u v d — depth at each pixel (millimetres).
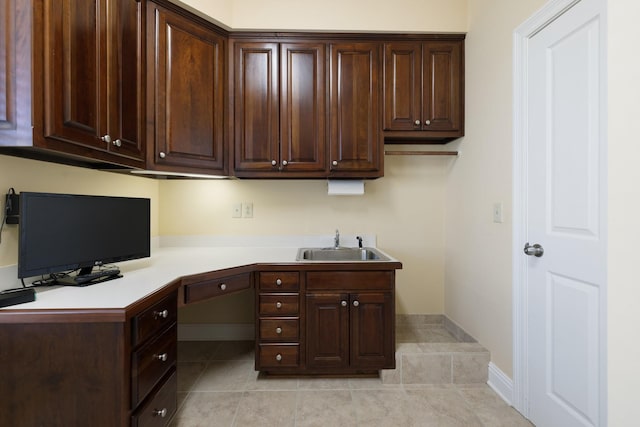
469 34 2201
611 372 1186
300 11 2178
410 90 2260
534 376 1578
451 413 1679
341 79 2232
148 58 1770
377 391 1883
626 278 1176
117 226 1559
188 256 2131
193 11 1951
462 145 2307
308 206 2602
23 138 1074
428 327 2605
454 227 2449
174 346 1509
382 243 2629
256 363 1931
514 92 1687
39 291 1274
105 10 1411
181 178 2438
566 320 1383
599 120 1216
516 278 1686
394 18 2207
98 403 1093
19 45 1072
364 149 2238
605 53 1184
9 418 1078
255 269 1889
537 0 1528
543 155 1517
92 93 1328
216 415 1661
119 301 1148
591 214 1258
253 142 2209
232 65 2205
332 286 1930
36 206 1200
